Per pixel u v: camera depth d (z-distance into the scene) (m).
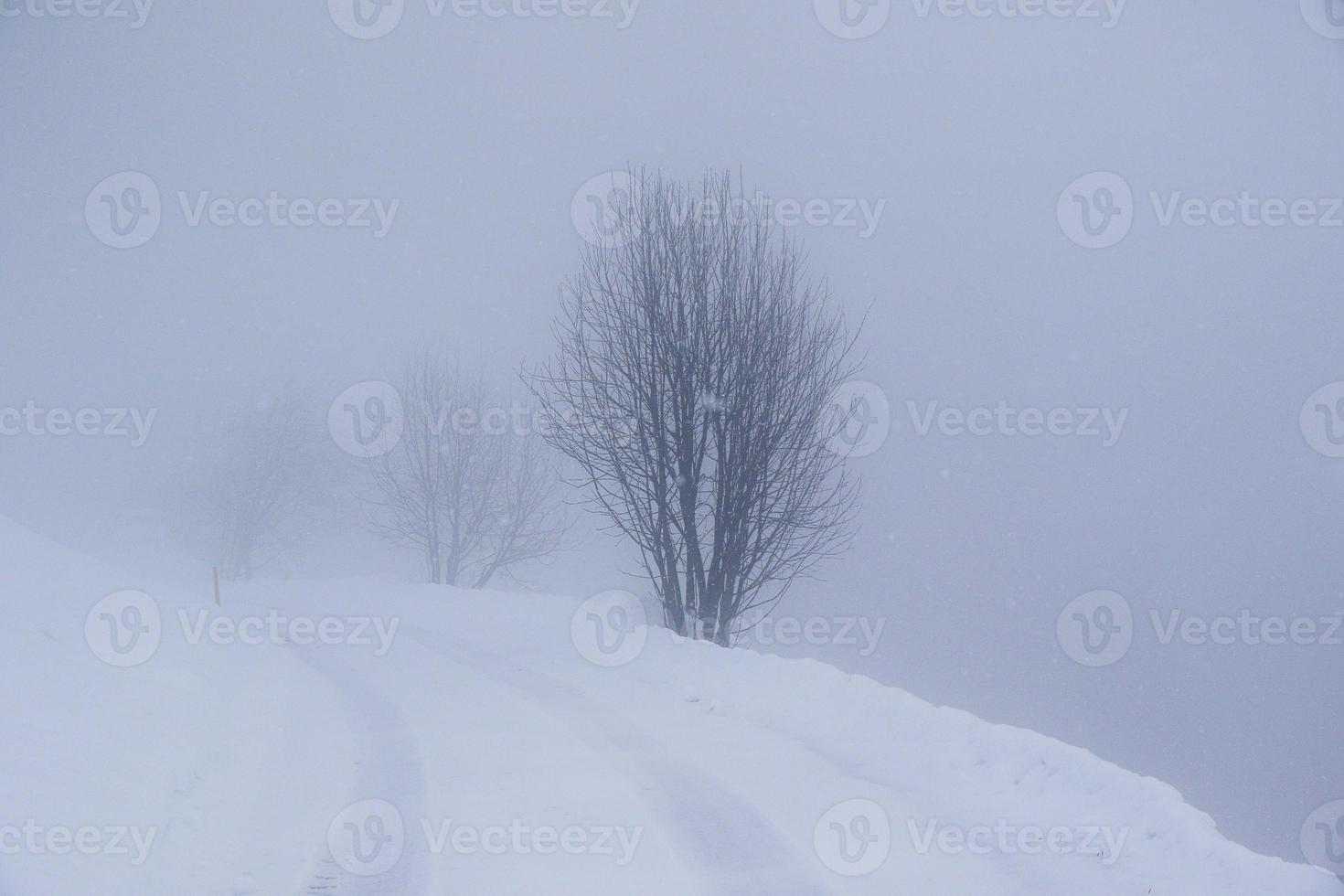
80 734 8.11
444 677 15.65
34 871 5.62
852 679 11.73
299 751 10.51
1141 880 6.48
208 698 12.09
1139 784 7.64
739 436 20.16
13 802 6.28
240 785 8.95
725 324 20.25
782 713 11.72
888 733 10.23
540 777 9.03
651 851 7.08
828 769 9.27
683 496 20.36
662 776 9.03
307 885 6.57
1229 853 6.48
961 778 8.77
